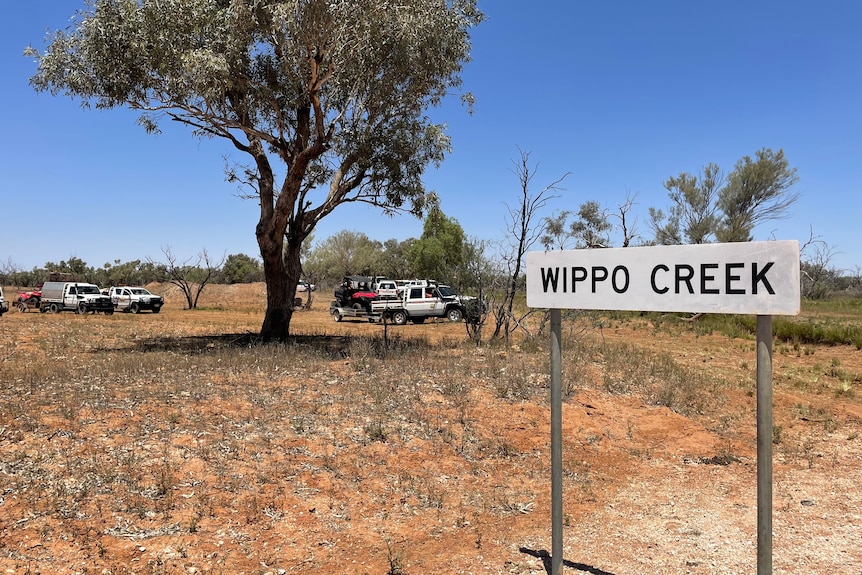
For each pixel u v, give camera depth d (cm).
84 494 514
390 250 7050
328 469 619
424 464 661
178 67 1270
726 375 1309
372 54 1355
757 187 2831
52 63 1318
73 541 447
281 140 1523
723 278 319
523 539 496
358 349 1320
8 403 768
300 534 490
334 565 443
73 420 702
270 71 1573
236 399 842
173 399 827
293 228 1706
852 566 431
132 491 530
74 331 2080
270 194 1627
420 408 845
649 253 350
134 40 1271
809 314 3159
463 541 491
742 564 440
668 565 441
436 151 1702
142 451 620
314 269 6197
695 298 330
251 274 7225
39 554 427
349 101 1502
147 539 461
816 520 530
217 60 1221
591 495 608
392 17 1317
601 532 511
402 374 1061
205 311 4203
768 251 301
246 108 1538
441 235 4962
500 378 1034
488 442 742
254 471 596
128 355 1300
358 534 497
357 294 3088
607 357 1330
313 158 1499
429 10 1362
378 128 1612
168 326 2467
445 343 1575
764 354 308
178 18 1249
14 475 542
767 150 2858
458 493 598
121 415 732
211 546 459
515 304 2402
